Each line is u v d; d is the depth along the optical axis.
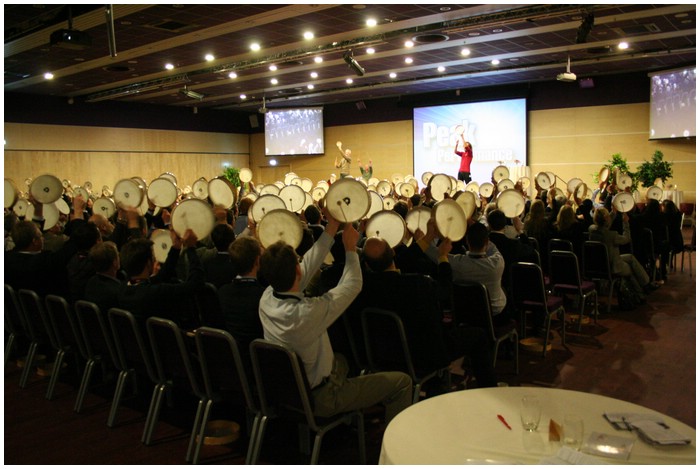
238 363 2.93
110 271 3.86
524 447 1.97
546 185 9.62
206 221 3.73
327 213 3.10
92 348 3.97
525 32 10.77
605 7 9.06
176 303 3.72
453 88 17.55
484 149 17.41
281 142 20.81
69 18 7.98
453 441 2.02
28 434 3.66
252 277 3.20
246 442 3.50
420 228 4.46
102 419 3.87
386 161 19.75
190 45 11.19
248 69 13.80
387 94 18.72
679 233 7.96
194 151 20.89
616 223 6.95
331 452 3.33
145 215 6.79
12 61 12.16
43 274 4.45
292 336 2.72
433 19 9.79
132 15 8.97
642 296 6.57
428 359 3.33
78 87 15.99
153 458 3.33
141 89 15.62
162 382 3.52
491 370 3.71
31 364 4.46
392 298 3.33
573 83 16.14
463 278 4.08
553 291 5.70
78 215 5.76
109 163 18.69
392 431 2.10
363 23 9.91
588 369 4.60
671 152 14.98
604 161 15.92
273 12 9.04
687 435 2.01
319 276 3.84
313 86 16.83
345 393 2.85
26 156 16.94
